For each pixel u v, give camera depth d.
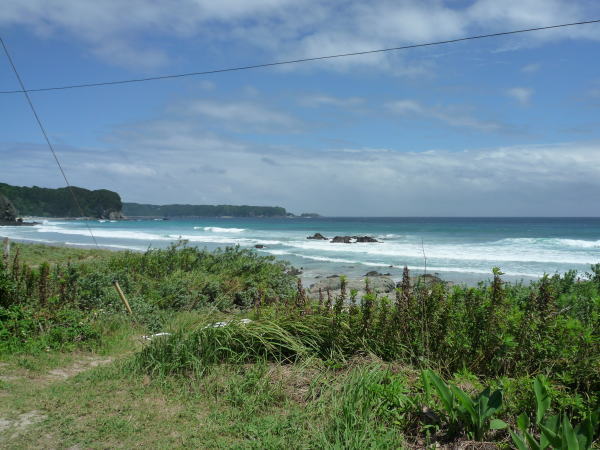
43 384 5.46
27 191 180.75
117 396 5.01
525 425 3.49
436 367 5.14
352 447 3.68
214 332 6.01
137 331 8.65
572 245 38.34
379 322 5.75
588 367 4.38
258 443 3.92
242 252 16.03
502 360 4.81
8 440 4.02
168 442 4.02
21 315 7.41
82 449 3.89
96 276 10.95
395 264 27.77
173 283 12.14
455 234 59.88
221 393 5.04
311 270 25.84
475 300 5.42
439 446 3.84
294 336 6.05
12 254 21.41
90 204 184.62
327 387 4.89
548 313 4.82
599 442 3.61
